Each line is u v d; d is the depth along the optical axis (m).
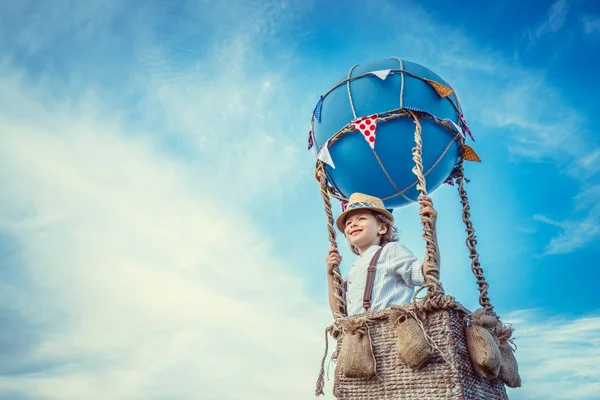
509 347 6.17
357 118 7.08
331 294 6.82
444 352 5.28
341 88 7.40
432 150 7.06
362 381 5.64
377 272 6.28
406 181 7.25
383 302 6.10
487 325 5.64
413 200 7.56
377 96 7.07
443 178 7.45
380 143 6.98
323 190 7.54
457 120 7.44
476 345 5.45
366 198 6.93
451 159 7.36
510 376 5.94
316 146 7.75
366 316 5.73
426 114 6.93
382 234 6.92
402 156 7.02
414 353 5.21
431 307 5.40
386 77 7.10
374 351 5.64
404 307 5.51
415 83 7.13
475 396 5.41
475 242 7.21
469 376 5.40
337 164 7.39
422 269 5.97
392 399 5.42
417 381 5.34
